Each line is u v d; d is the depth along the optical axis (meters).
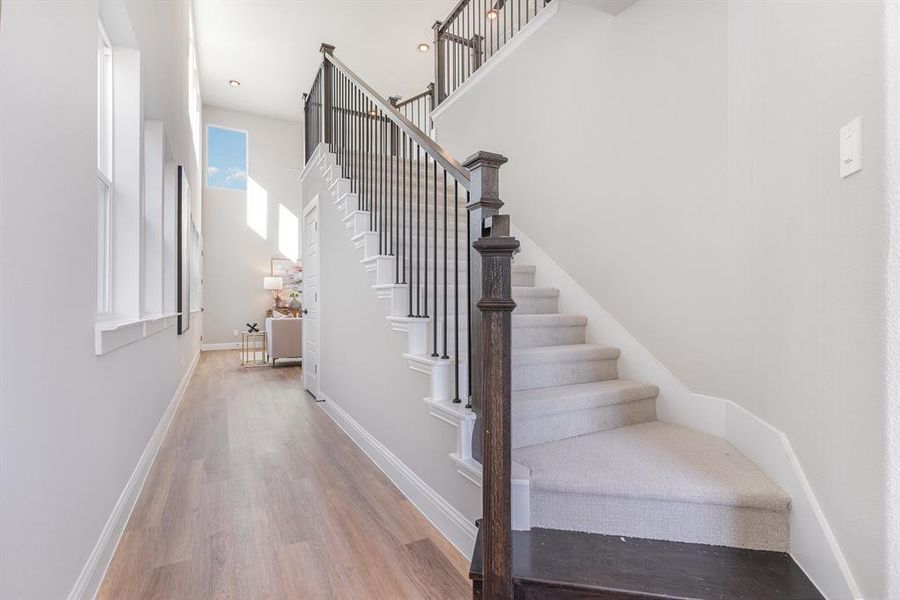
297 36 6.25
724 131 1.75
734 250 1.70
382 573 1.53
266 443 2.90
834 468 1.07
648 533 1.36
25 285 1.02
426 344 2.13
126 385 1.98
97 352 1.53
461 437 1.65
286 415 3.60
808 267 1.21
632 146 2.27
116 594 1.40
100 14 1.95
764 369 1.50
